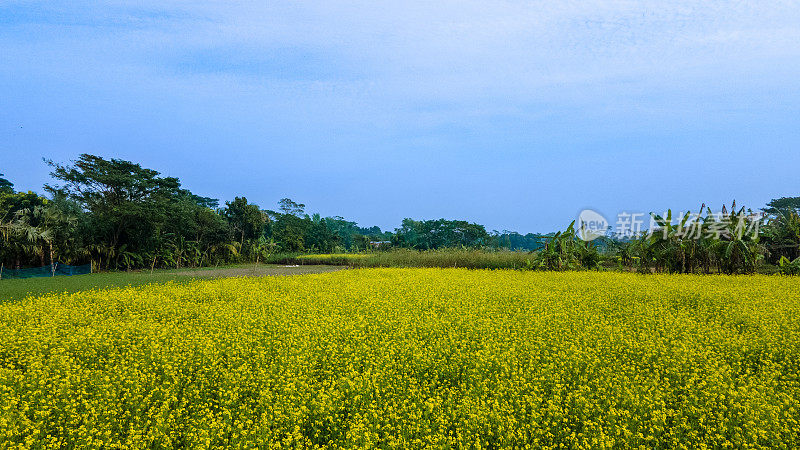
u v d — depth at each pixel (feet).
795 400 22.45
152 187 140.26
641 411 21.02
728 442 18.93
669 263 85.76
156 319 41.06
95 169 131.13
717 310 44.24
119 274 103.91
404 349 29.81
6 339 31.89
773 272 87.71
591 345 31.78
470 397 22.66
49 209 113.80
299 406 21.70
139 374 25.09
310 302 47.80
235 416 21.63
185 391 23.91
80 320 39.42
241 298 50.83
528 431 19.95
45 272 106.83
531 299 49.55
